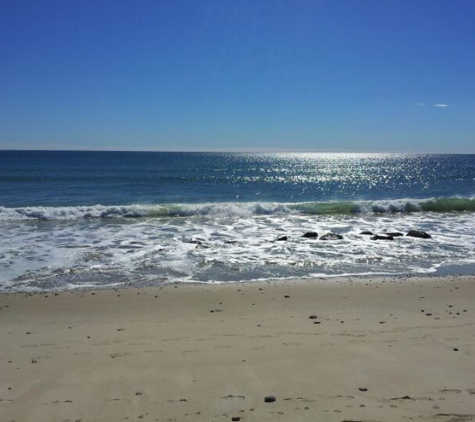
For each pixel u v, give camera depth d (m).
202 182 44.41
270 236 14.94
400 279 9.84
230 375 4.66
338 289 8.97
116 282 9.49
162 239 14.30
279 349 5.48
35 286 9.13
